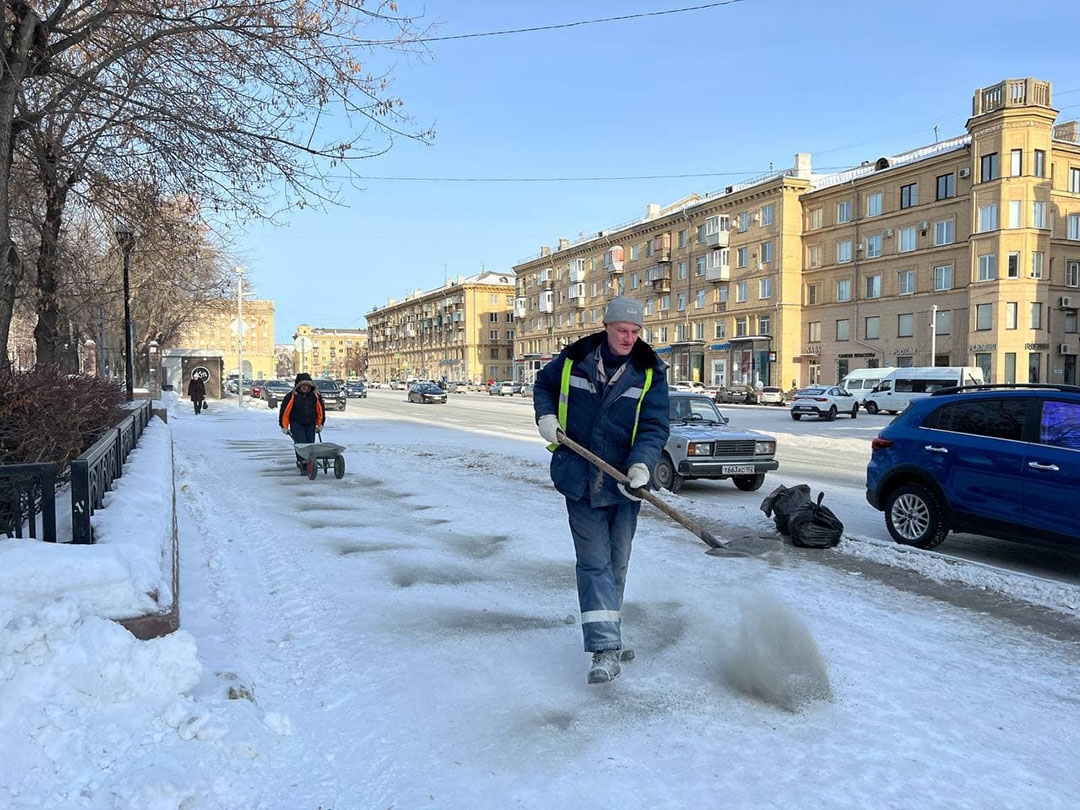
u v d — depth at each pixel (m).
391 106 8.62
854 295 49.72
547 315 89.69
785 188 53.03
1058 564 6.91
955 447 6.81
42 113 8.09
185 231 11.33
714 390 53.16
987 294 41.09
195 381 30.25
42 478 3.66
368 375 171.25
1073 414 6.18
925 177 44.91
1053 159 41.28
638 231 69.75
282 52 8.01
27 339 31.27
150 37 7.64
